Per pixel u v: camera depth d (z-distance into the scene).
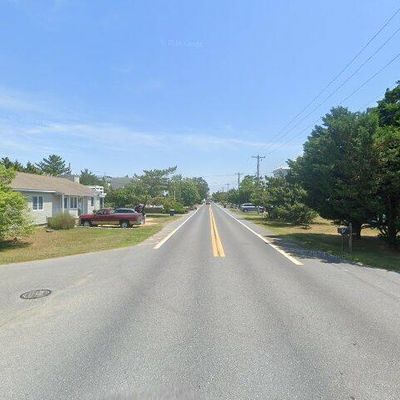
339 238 24.47
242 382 4.72
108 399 4.34
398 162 17.11
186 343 5.98
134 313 7.57
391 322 7.02
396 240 18.78
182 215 58.78
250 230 29.39
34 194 32.25
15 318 7.34
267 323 6.96
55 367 5.15
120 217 32.84
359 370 5.04
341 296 9.00
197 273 11.80
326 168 18.59
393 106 20.94
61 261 14.22
